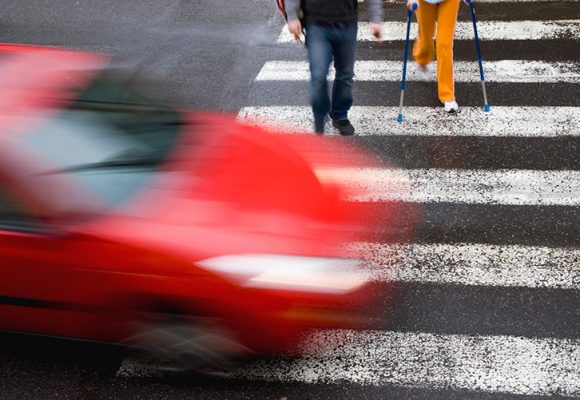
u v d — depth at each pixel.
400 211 5.73
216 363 4.10
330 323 3.96
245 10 9.23
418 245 5.35
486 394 4.07
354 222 5.60
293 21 6.09
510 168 6.27
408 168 6.31
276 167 4.51
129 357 4.35
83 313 4.00
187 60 8.13
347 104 6.70
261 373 4.21
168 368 4.23
